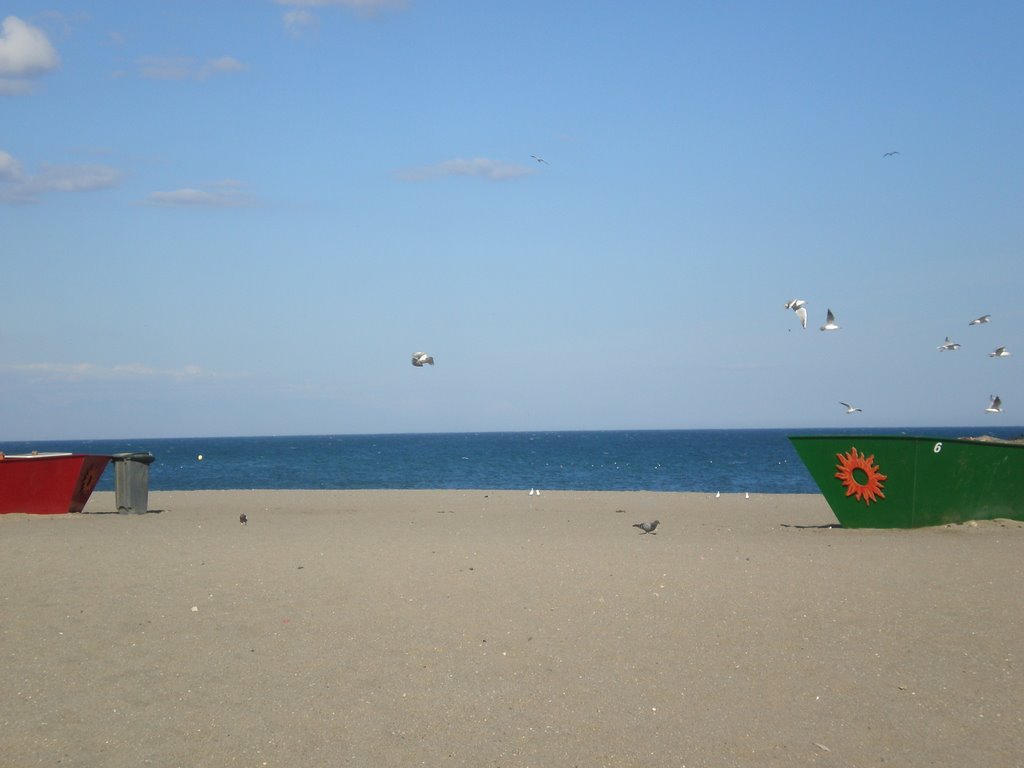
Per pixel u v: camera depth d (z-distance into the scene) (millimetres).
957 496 20688
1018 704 8391
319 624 11180
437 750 7469
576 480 54688
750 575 14117
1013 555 16047
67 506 24906
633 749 7480
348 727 7941
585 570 14680
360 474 64312
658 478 56031
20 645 10258
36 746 7527
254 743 7602
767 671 9336
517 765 7191
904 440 20250
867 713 8211
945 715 8148
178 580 13789
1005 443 20672
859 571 14430
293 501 32062
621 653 9961
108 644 10312
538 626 11055
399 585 13438
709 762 7238
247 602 12312
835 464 20859
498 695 8695
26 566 14914
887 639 10414
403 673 9328
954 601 12180
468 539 19234
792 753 7391
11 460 24266
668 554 16562
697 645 10234
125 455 25531
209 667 9523
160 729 7887
